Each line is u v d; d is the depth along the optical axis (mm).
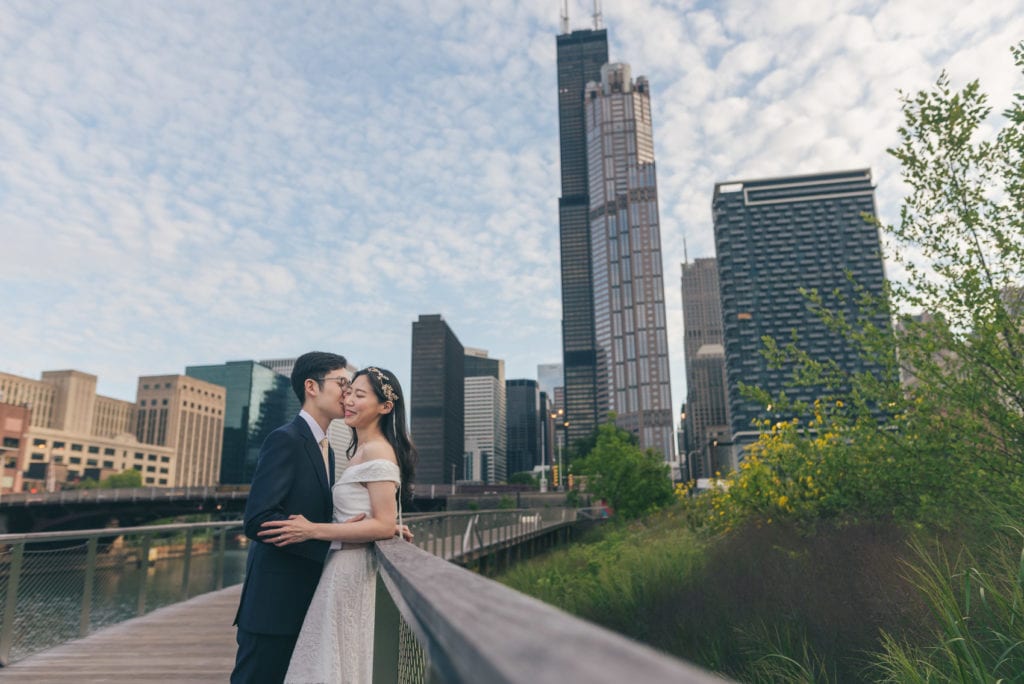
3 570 5426
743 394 6973
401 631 2020
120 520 68375
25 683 4840
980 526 5113
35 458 132875
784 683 4715
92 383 184875
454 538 15930
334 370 2742
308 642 2203
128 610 8242
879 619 4641
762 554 7645
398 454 2635
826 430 6762
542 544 31547
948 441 5418
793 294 148000
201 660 5621
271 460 2508
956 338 5305
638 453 40344
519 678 291
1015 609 3021
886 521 6500
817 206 153000
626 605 8109
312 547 2389
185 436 196875
